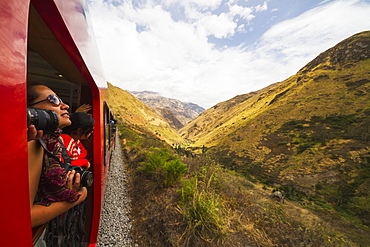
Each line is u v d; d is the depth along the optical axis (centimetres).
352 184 5628
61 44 135
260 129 11694
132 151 1065
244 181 822
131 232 372
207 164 662
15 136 66
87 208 256
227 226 357
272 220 401
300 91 13388
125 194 531
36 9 94
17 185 68
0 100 60
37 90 101
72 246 184
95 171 255
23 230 72
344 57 13675
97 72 272
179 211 390
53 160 102
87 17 207
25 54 75
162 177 574
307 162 7412
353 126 8644
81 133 169
